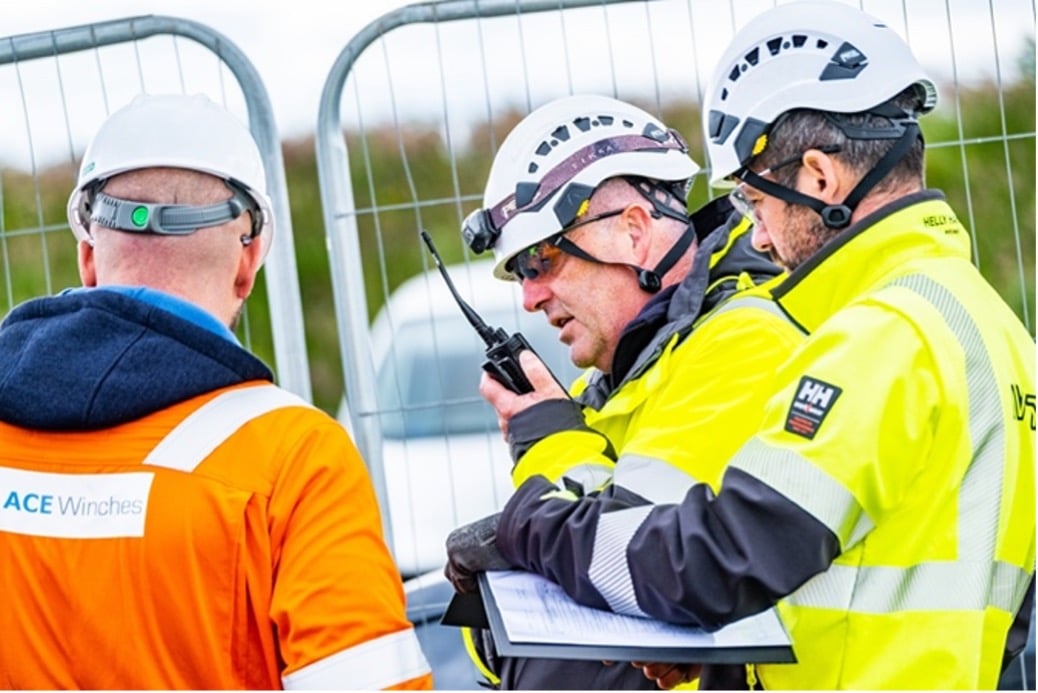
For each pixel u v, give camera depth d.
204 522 4.48
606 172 5.41
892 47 4.90
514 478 5.19
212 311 4.75
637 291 5.48
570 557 4.78
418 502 8.86
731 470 4.52
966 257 4.85
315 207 15.81
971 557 4.57
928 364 4.55
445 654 7.73
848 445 4.43
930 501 4.56
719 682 5.10
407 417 8.72
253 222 4.87
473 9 7.23
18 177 8.91
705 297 5.36
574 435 5.16
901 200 4.84
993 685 4.72
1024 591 4.84
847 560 4.59
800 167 4.87
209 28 7.14
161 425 4.57
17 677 4.54
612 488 5.04
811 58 4.88
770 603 4.47
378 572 4.59
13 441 4.62
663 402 5.14
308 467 4.58
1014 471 4.69
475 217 5.53
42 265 9.12
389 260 11.88
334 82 7.24
